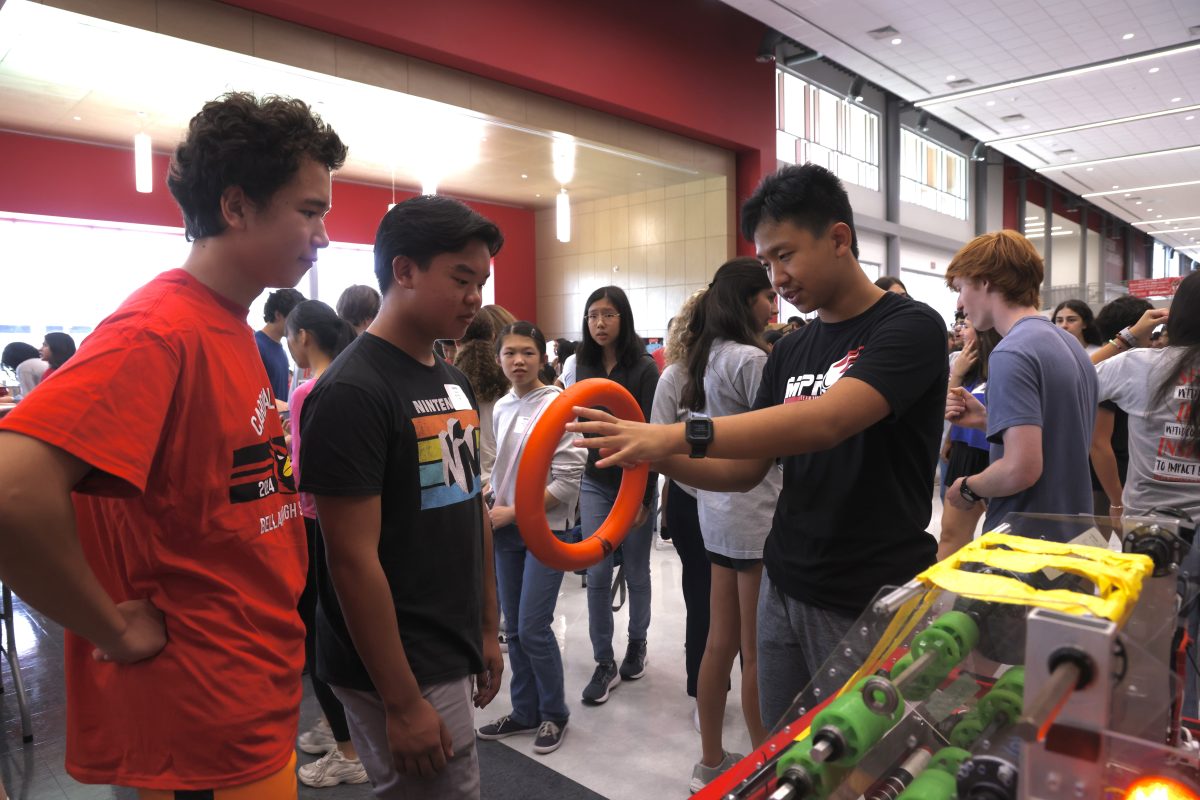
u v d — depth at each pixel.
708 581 2.51
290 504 1.13
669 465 1.42
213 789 0.97
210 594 0.98
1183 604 0.89
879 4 8.12
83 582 0.84
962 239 15.14
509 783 2.20
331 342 2.49
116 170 7.83
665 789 2.17
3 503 0.76
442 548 1.26
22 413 0.80
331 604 1.30
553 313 12.16
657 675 2.94
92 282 8.02
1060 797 0.51
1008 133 13.41
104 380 0.85
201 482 0.97
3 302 7.54
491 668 1.54
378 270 1.26
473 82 6.55
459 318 1.24
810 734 0.66
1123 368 2.00
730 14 8.73
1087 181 17.36
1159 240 26.52
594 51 7.22
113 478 0.86
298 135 1.02
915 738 0.68
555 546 1.15
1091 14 8.43
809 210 1.31
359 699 1.30
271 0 5.05
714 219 9.67
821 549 1.40
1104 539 0.98
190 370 0.95
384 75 5.93
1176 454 1.87
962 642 0.67
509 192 10.74
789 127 10.77
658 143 8.37
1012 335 1.70
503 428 2.45
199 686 0.96
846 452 1.36
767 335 3.32
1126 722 0.54
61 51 5.15
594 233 11.38
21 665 3.06
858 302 1.38
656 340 10.10
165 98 6.18
